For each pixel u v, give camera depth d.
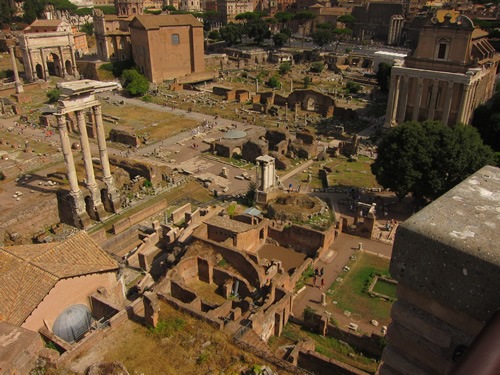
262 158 69.56
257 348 31.53
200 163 93.19
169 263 52.75
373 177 82.62
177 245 56.12
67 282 36.59
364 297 47.66
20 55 187.62
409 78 100.88
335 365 32.78
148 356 31.34
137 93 145.12
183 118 124.56
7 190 75.12
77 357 31.23
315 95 127.62
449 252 8.08
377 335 38.84
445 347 8.86
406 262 8.86
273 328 40.91
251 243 57.53
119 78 170.25
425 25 95.12
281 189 76.38
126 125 117.94
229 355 31.08
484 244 7.87
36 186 76.19
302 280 50.19
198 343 32.31
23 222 65.44
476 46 102.06
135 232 64.50
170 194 78.94
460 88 94.62
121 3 198.00
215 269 48.09
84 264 39.16
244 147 94.19
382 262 54.06
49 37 160.00
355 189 75.75
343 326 43.19
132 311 35.25
